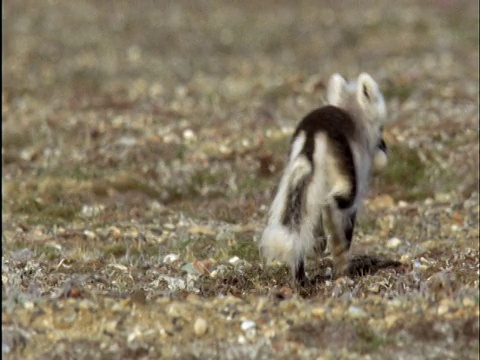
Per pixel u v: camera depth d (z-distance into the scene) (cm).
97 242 4941
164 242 4931
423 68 8825
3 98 8294
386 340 3297
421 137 6375
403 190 5881
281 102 7831
